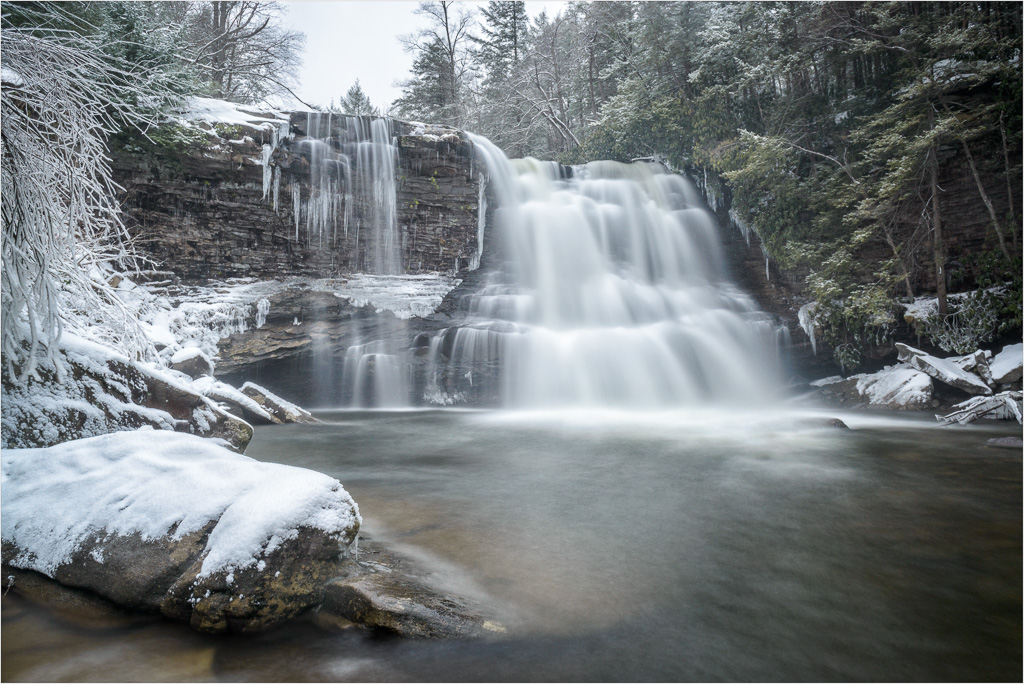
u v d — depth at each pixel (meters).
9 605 2.91
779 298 17.44
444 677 2.29
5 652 2.46
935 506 4.91
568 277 17.34
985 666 2.41
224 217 13.30
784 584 3.26
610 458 7.15
